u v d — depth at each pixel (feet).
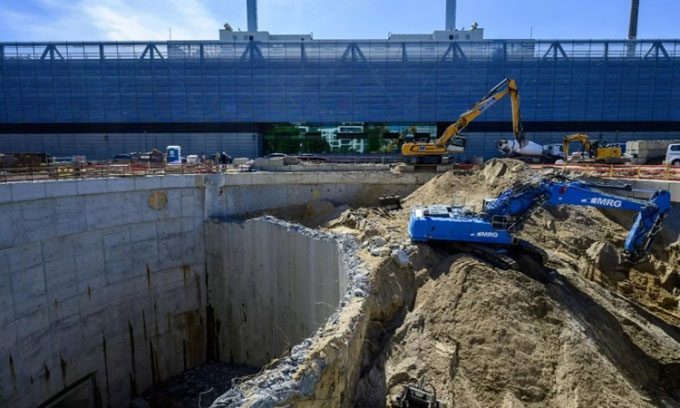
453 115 168.14
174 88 166.71
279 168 96.68
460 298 43.52
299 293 63.72
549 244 60.70
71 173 67.82
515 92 85.15
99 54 164.35
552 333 40.32
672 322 50.57
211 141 173.37
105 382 66.49
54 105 165.48
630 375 39.60
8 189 53.93
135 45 164.25
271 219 71.56
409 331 41.22
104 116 166.81
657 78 162.91
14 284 54.80
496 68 165.27
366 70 167.53
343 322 36.06
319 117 169.68
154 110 167.43
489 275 45.34
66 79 164.76
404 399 31.76
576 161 107.76
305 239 61.57
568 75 164.25
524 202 50.78
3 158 90.79
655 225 47.26
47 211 59.11
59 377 60.03
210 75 166.91
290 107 169.07
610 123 168.35
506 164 76.18
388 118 169.37
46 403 58.34
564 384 35.86
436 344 39.47
